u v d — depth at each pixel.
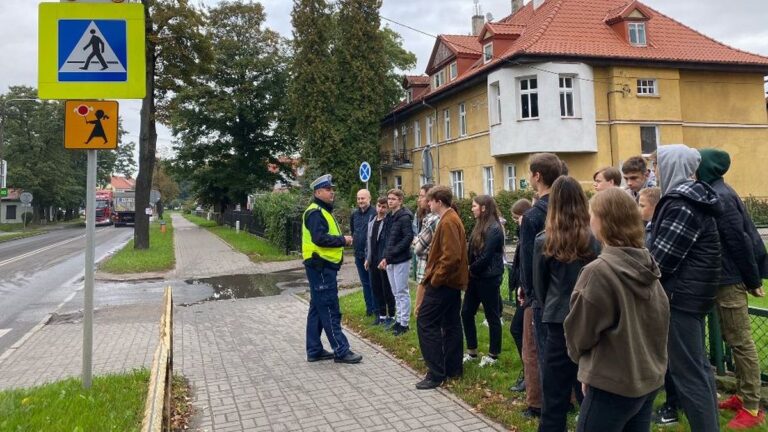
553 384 3.43
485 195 5.66
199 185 43.03
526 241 3.93
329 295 5.99
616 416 2.54
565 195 3.32
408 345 6.43
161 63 22.03
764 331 5.37
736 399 4.05
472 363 5.61
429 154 13.13
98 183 69.62
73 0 4.63
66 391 4.92
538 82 22.27
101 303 11.03
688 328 3.35
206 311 9.58
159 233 33.88
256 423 4.35
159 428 2.40
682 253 3.32
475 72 24.52
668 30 25.75
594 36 23.77
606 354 2.52
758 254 3.86
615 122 22.81
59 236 37.53
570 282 3.32
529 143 22.23
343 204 21.86
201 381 5.46
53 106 55.72
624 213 2.56
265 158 42.91
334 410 4.55
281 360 6.16
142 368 5.83
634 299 2.51
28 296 12.11
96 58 4.64
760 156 25.86
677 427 3.87
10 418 4.25
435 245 5.04
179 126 39.22
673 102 23.72
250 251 20.34
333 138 31.80
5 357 6.84
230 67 39.31
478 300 5.74
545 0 27.89
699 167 3.86
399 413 4.43
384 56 33.91
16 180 53.47
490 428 4.08
